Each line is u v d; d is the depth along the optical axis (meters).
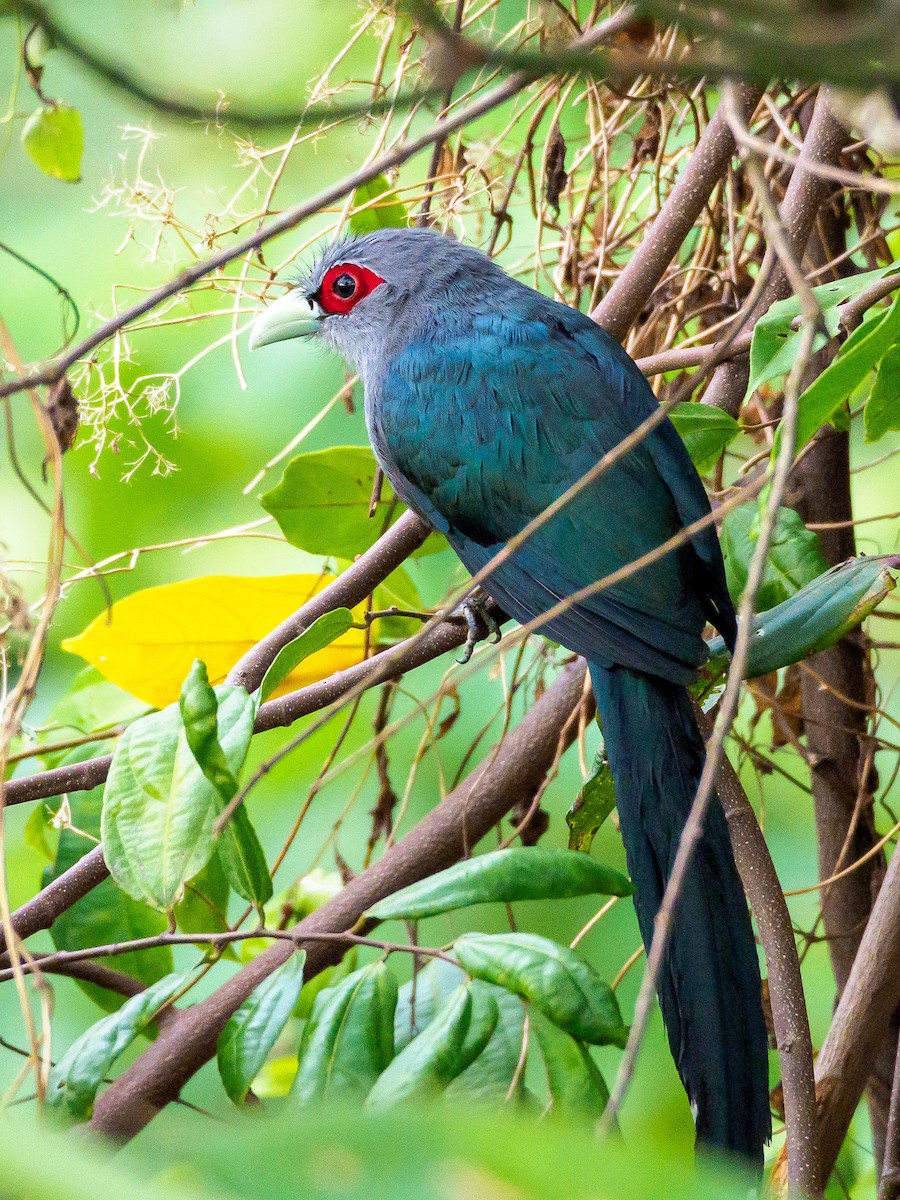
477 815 6.16
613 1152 1.64
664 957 5.19
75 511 8.58
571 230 7.46
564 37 6.14
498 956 4.11
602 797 5.93
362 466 7.04
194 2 7.14
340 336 7.69
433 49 2.96
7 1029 7.58
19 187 8.84
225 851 4.52
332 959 5.74
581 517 6.27
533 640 7.31
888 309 4.62
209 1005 5.53
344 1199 1.61
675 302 7.30
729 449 8.52
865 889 6.69
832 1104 5.21
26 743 7.04
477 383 6.68
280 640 6.20
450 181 7.61
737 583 6.05
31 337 8.66
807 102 6.99
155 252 6.86
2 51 7.87
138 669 6.77
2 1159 1.48
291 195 7.83
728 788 5.64
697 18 2.86
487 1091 4.51
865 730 6.82
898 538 6.88
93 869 5.66
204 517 8.69
